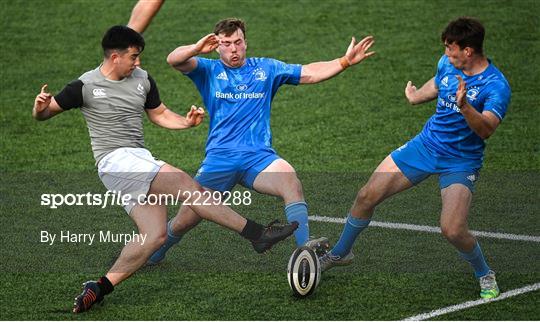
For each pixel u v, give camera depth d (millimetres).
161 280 27609
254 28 51188
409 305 25766
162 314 25281
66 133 41000
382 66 46969
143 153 26375
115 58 25859
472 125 24641
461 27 25250
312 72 28656
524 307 25578
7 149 39406
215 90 28375
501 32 49906
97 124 26312
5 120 42188
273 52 48531
